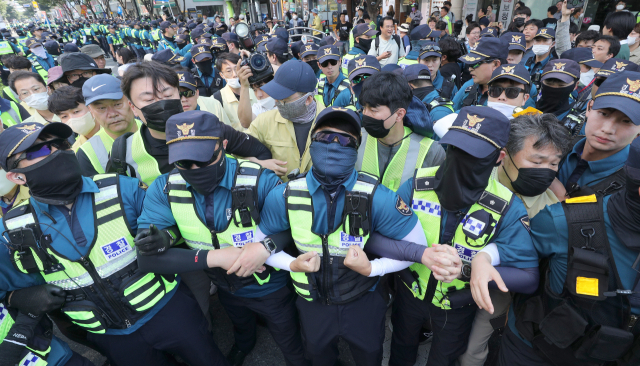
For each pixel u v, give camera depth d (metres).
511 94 2.57
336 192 1.63
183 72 2.79
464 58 3.48
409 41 7.38
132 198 1.84
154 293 1.81
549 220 1.44
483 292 1.43
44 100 3.87
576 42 5.07
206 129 1.57
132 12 39.06
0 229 1.60
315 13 17.56
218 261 1.69
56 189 1.58
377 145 2.20
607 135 1.66
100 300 1.73
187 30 13.48
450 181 1.52
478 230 1.56
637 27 4.93
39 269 1.64
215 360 2.13
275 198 1.72
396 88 1.85
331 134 1.55
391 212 1.63
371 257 1.90
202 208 1.75
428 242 1.75
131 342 1.88
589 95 2.84
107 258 1.71
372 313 1.86
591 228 1.32
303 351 2.25
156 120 1.89
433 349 2.04
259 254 1.67
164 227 1.79
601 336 1.29
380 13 15.20
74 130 2.67
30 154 1.50
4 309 1.62
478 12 12.41
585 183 1.87
